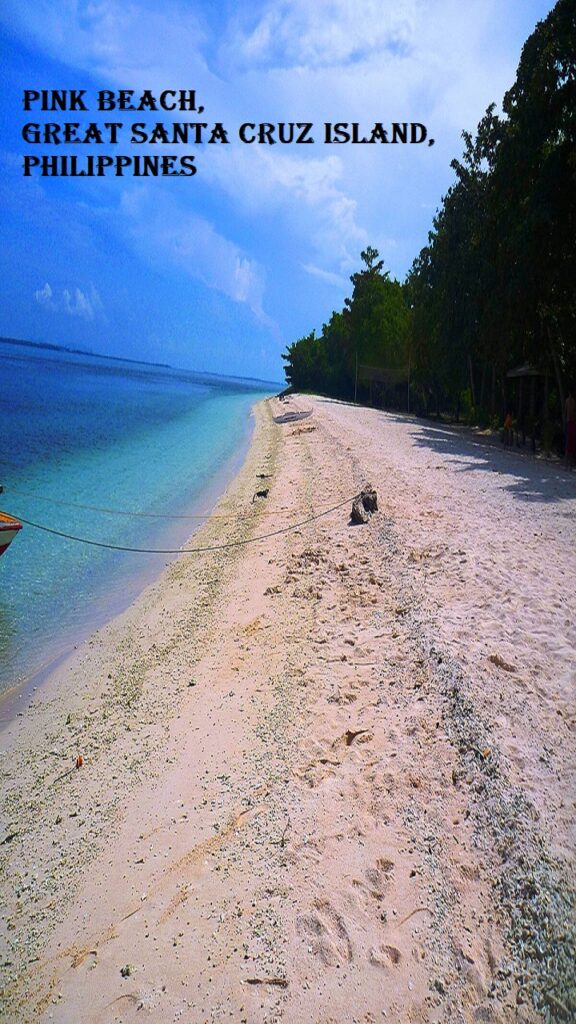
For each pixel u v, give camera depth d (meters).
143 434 33.94
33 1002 3.53
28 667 7.92
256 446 27.88
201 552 12.36
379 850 4.31
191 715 6.40
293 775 5.18
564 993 3.27
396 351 60.69
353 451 20.64
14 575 11.35
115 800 5.23
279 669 7.04
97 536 13.82
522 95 22.42
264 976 3.51
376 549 10.48
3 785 5.65
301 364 82.81
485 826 4.39
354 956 3.59
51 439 28.95
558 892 3.79
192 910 4.00
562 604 7.86
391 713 5.86
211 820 4.80
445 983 3.42
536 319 23.53
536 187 21.09
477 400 38.75
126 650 8.24
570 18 19.94
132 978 3.59
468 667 6.33
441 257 36.38
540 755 5.04
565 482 15.94
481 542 10.38
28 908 4.22
